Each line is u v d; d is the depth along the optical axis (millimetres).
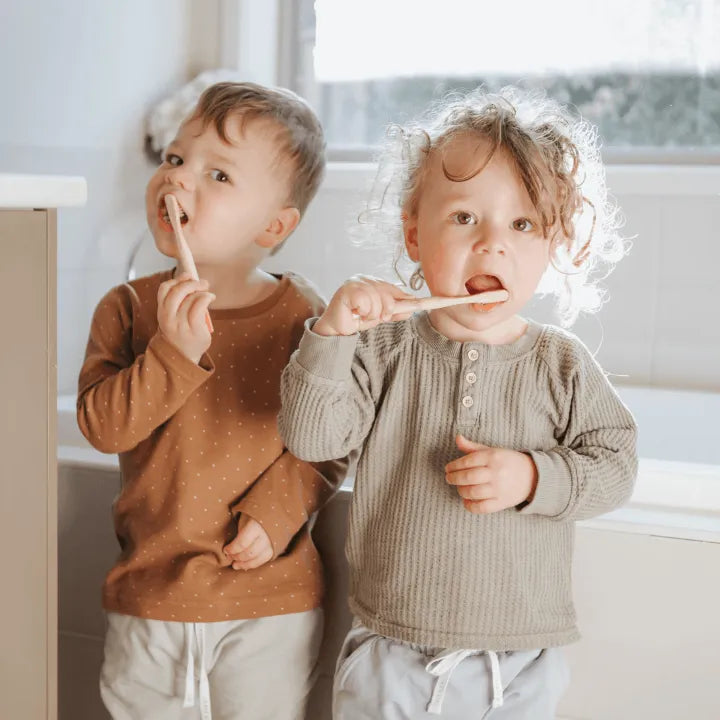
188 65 1773
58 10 1442
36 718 925
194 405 1086
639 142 1802
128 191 1625
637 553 1038
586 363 976
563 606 976
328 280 1794
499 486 898
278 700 1067
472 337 967
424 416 961
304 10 1927
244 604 1054
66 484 1226
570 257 1030
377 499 983
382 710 939
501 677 933
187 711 1074
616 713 1064
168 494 1076
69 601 1243
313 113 1160
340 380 923
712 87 1766
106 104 1559
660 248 1697
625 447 964
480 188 920
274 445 1092
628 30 1780
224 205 1073
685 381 1707
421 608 943
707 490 1065
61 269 1485
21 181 831
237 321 1111
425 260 947
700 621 1035
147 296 1135
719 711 1042
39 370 891
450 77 1866
